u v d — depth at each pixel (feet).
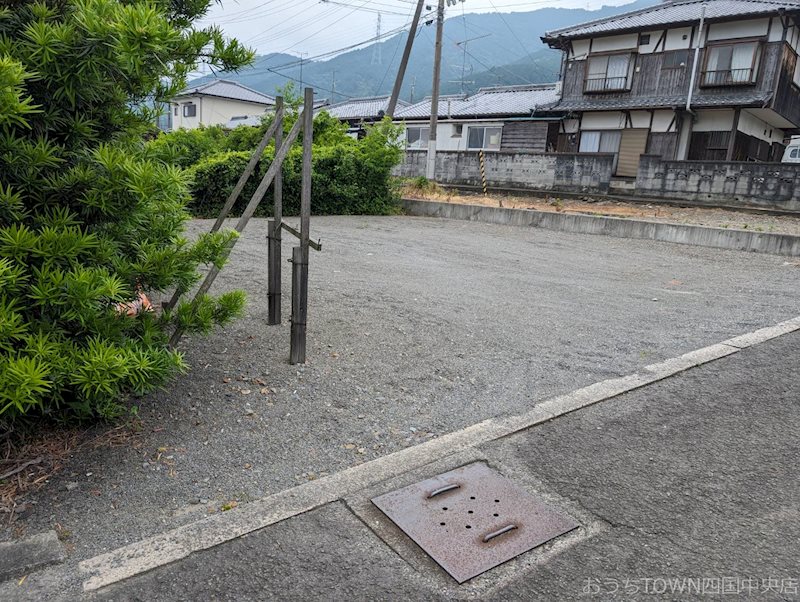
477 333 14.92
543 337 14.78
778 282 22.54
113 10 6.59
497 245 31.68
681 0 67.82
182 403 10.14
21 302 7.12
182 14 8.98
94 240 7.34
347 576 6.38
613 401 10.92
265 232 32.24
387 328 14.97
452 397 11.02
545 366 12.73
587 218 36.83
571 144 68.74
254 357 12.42
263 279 19.92
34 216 7.22
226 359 12.21
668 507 7.71
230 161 40.88
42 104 7.10
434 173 58.65
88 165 7.32
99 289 6.98
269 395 10.68
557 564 6.63
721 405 10.77
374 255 26.66
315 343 13.51
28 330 7.15
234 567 6.45
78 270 6.99
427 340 14.19
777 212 40.34
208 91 115.03
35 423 8.83
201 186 40.42
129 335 8.61
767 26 54.54
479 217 43.04
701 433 9.72
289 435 9.35
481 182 59.72
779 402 10.91
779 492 8.07
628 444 9.34
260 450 8.87
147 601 5.96
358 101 111.04
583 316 16.96
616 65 64.03
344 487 7.97
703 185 46.32
